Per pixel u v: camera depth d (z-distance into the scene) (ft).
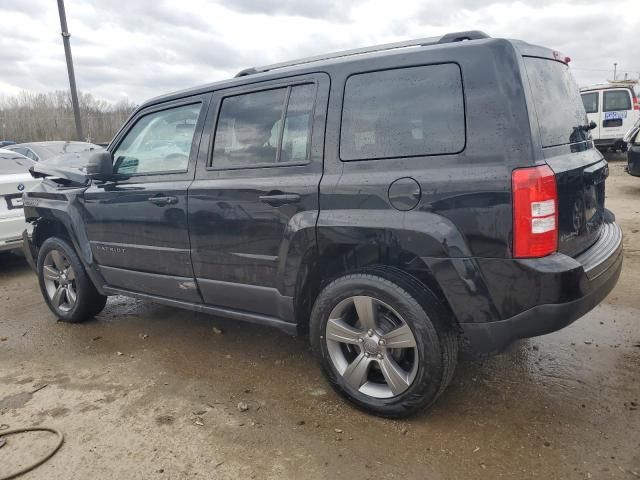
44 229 16.55
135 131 13.56
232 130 11.50
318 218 9.83
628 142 32.96
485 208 8.32
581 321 13.84
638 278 16.93
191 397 10.96
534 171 8.07
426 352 9.03
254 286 11.16
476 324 8.70
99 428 9.93
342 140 9.83
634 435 8.95
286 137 10.62
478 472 8.23
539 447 8.75
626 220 25.57
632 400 9.99
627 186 36.45
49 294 16.07
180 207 11.99
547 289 8.18
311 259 10.28
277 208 10.42
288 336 14.02
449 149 8.73
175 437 9.52
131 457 9.00
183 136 12.42
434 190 8.69
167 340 14.08
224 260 11.48
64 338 14.60
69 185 15.24
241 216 10.99
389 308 9.36
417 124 9.09
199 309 12.40
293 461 8.71
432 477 8.17
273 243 10.62
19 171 23.03
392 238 9.09
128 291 13.97
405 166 9.09
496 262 8.38
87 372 12.38
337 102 9.97
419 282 9.28
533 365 11.55
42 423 10.19
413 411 9.44
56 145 37.40
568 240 8.87
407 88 9.26
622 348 12.17
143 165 13.25
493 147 8.38
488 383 10.87
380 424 9.65
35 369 12.70
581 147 10.18
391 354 9.67
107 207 13.67
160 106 12.98
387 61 9.53
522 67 8.59
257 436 9.45
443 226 8.63
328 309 10.05
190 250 12.04
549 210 8.21
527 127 8.23
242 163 11.22
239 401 10.71
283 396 10.85
